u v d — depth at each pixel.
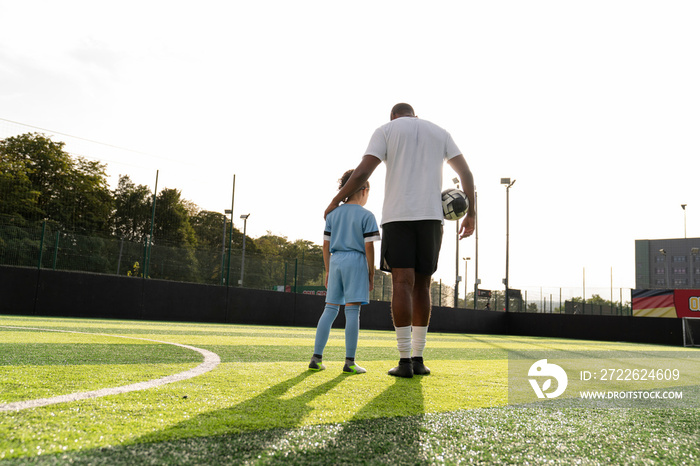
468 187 2.84
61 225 14.46
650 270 70.00
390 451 0.97
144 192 16.89
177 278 14.90
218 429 1.08
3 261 11.97
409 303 2.43
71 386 1.59
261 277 17.08
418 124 2.67
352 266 2.58
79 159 22.12
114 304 12.07
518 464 0.94
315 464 0.86
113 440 0.95
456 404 1.58
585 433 1.23
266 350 3.76
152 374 1.99
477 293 24.53
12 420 1.07
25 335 4.09
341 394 1.68
